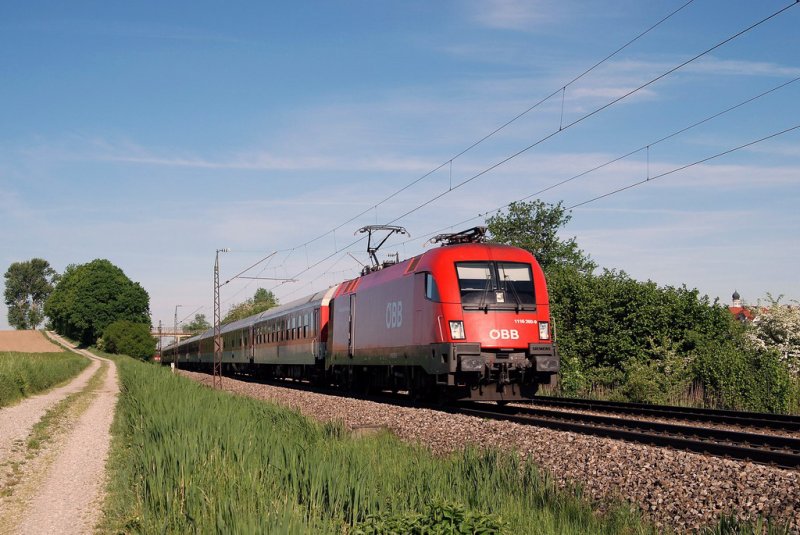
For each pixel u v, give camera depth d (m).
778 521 7.91
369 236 31.14
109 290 122.38
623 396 25.67
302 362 36.66
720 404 22.78
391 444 14.14
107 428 20.66
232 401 21.25
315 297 35.81
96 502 11.15
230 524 7.33
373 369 26.31
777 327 27.95
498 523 7.44
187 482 9.52
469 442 12.35
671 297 28.48
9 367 32.97
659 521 8.68
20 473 13.74
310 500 8.61
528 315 19.41
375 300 25.12
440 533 7.33
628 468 10.44
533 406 23.03
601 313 29.28
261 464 10.52
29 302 193.62
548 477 10.09
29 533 9.54
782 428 15.48
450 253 19.94
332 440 14.00
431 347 19.73
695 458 10.19
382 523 7.67
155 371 47.16
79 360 74.88
